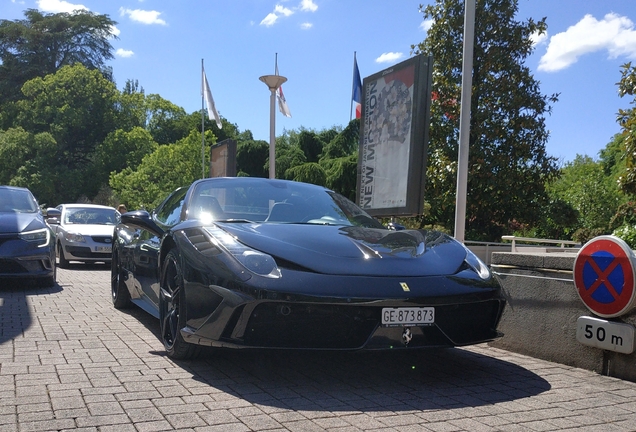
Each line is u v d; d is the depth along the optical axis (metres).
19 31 71.25
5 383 3.08
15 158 49.34
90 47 74.94
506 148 18.83
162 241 4.04
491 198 18.23
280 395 2.98
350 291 2.98
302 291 2.95
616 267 3.46
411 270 3.21
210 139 42.56
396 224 4.44
